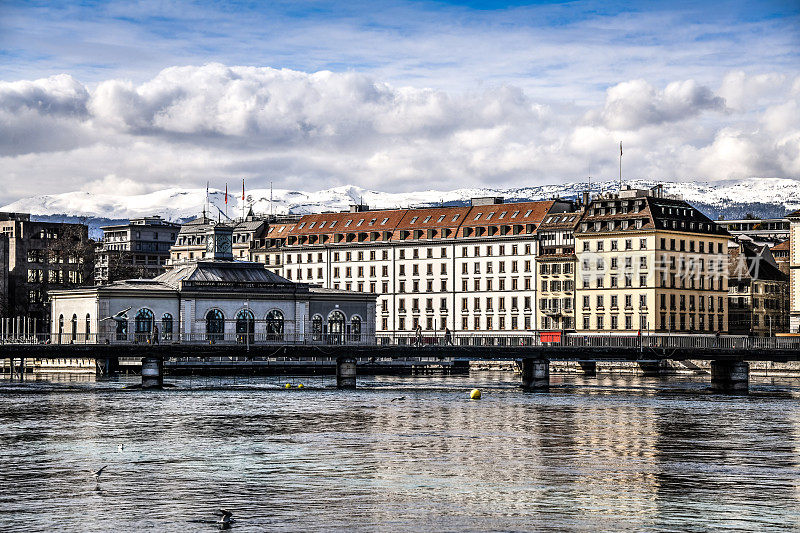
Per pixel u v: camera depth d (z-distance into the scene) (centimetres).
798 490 7794
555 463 8862
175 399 14225
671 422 11656
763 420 11888
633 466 8731
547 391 16412
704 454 9362
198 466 8694
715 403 14038
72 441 10019
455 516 6962
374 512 7056
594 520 6881
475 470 8525
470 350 16625
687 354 16462
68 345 15088
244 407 13188
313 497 7494
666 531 6650
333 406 13412
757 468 8675
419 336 19288
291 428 11056
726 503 7356
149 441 10044
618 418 12044
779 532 6650
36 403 13450
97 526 6712
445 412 12681
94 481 8056
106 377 19362
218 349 15950
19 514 7006
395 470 8512
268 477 8219
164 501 7369
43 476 8244
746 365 16588
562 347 16775
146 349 15650
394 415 12325
